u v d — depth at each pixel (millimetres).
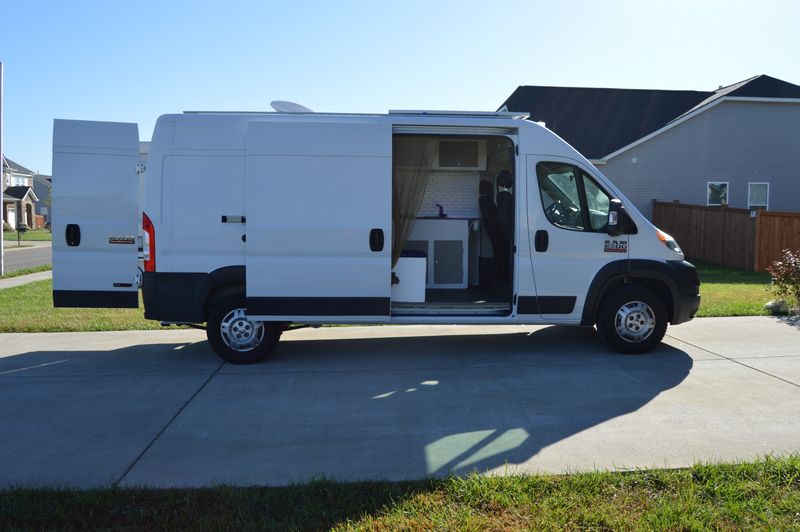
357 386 6379
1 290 14578
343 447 4766
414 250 8320
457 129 7188
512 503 3742
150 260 7031
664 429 5020
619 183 23672
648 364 7023
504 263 8281
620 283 7586
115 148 7359
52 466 4441
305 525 3541
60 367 7227
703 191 23875
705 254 20062
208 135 7000
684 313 7504
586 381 6418
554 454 4551
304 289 7039
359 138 6988
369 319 7117
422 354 7707
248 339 7270
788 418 5223
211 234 7023
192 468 4398
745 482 3949
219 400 5961
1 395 6141
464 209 8859
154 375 6859
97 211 7359
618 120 25531
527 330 9133
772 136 23812
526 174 7250
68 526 3555
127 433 5094
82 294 7398
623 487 3943
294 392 6199
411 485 3986
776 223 17391
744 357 7223
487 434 4992
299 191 6965
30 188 64125
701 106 23328
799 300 10117
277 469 4371
